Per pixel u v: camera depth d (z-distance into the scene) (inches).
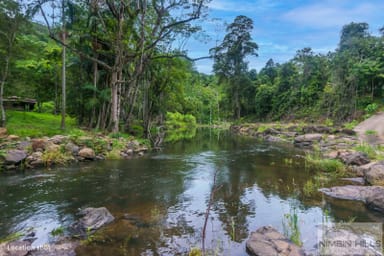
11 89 713.0
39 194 252.7
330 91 1277.1
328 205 225.5
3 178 307.6
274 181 311.4
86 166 386.0
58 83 1051.9
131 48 658.8
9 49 584.7
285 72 1772.9
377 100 1187.3
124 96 740.0
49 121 805.2
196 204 231.0
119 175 336.5
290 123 1355.8
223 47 674.8
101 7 631.8
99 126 716.7
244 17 1517.0
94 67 678.5
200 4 594.6
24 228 177.0
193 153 549.0
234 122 1804.9
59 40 561.6
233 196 253.8
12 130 506.3
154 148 603.8
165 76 851.4
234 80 1713.8
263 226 176.9
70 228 175.9
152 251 148.3
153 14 689.0
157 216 201.6
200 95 2393.0
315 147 596.4
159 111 1014.4
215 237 166.4
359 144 570.6
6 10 560.4
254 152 566.9
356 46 1290.6
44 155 381.7
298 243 154.6
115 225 182.7
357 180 311.3
